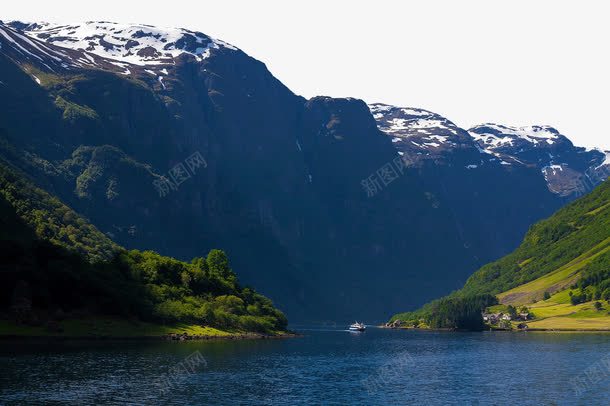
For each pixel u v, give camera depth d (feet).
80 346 576.61
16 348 541.75
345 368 551.18
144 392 388.37
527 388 446.19
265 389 421.18
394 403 388.16
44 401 349.20
